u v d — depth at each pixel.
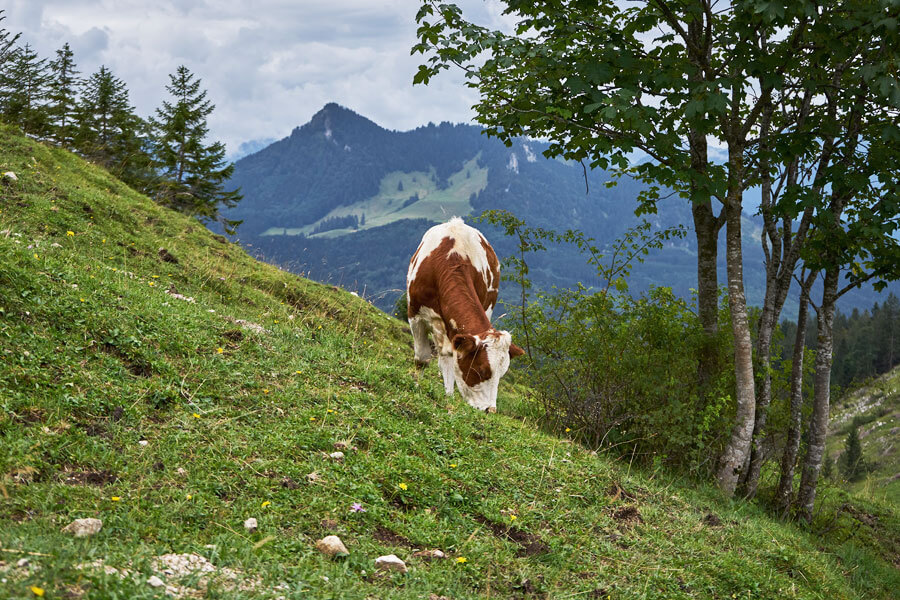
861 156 10.63
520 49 9.05
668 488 9.21
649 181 11.44
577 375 11.57
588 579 5.79
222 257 17.48
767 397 11.59
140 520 4.57
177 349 7.63
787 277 11.80
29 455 4.92
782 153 9.81
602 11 10.13
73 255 10.15
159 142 44.25
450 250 10.34
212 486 5.29
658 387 10.80
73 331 7.04
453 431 8.05
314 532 5.09
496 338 9.35
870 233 10.12
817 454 11.88
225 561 4.28
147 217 17.31
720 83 8.52
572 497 7.45
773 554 7.66
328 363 8.88
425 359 11.34
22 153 17.27
